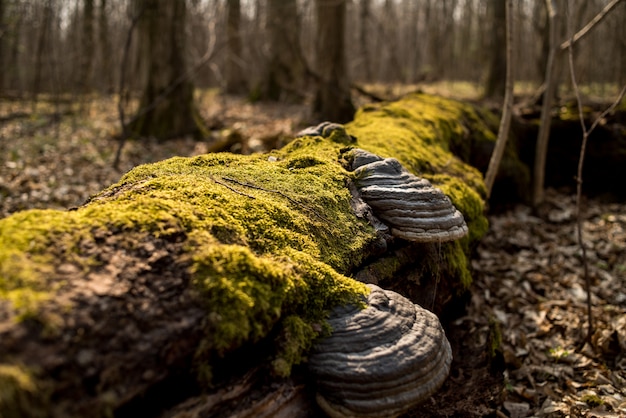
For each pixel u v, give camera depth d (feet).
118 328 5.28
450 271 12.32
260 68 56.13
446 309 12.78
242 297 6.08
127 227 6.37
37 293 5.05
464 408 10.73
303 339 6.61
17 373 4.41
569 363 13.14
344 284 7.39
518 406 11.07
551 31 23.75
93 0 45.09
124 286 5.61
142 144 31.99
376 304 7.17
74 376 4.83
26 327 4.74
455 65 91.20
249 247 7.30
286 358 6.43
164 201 7.10
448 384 11.44
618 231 23.02
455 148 21.70
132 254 6.06
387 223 10.17
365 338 6.63
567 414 10.91
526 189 26.58
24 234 5.69
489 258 19.79
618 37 46.83
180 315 5.74
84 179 24.38
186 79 34.01
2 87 53.36
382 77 80.38
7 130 34.71
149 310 5.57
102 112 44.80
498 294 16.90
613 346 13.39
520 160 28.14
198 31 58.65
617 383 12.19
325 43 34.73
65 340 4.89
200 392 5.90
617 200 27.71
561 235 22.85
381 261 9.84
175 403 5.74
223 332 5.84
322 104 35.53
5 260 5.24
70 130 35.81
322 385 6.45
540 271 19.08
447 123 21.94
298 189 9.72
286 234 8.02
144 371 5.32
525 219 24.56
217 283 6.06
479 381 11.71
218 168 10.21
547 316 15.64
